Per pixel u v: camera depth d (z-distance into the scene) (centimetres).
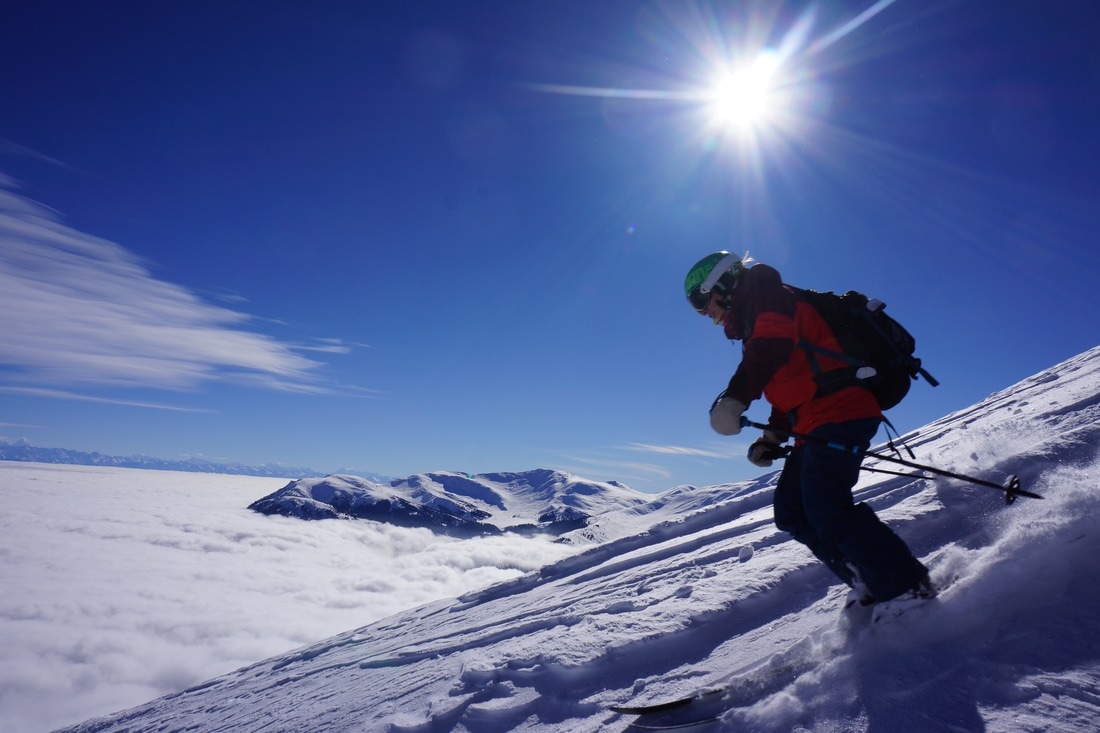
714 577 371
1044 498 256
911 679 169
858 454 215
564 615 435
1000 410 686
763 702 189
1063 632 167
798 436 220
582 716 247
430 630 693
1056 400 536
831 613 259
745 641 267
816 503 219
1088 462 303
